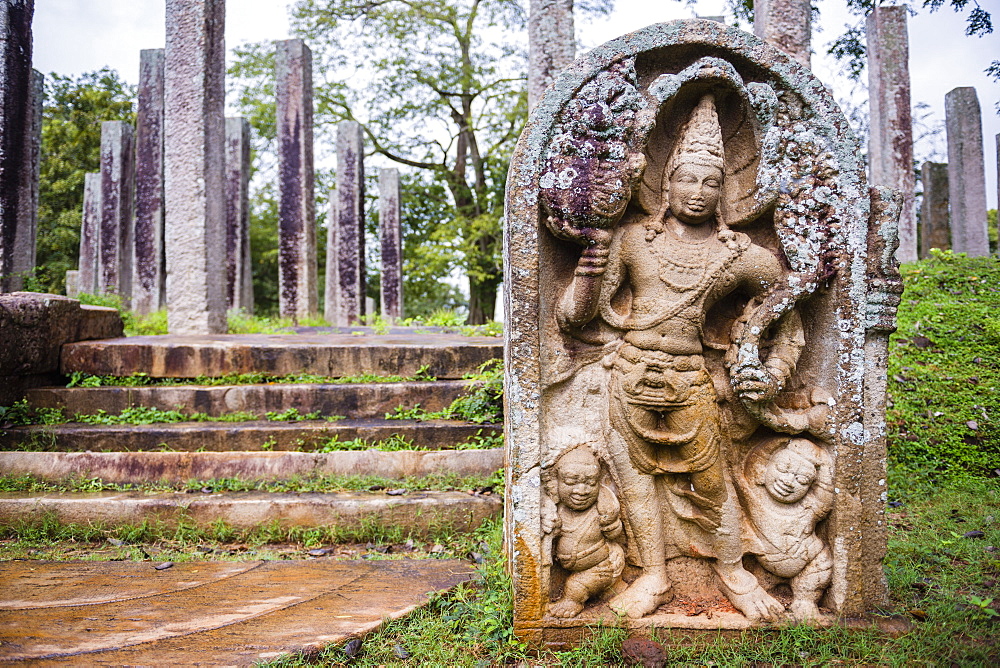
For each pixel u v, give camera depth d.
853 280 3.05
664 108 3.03
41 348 5.12
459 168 21.44
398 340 6.31
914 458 5.26
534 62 8.60
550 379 3.00
